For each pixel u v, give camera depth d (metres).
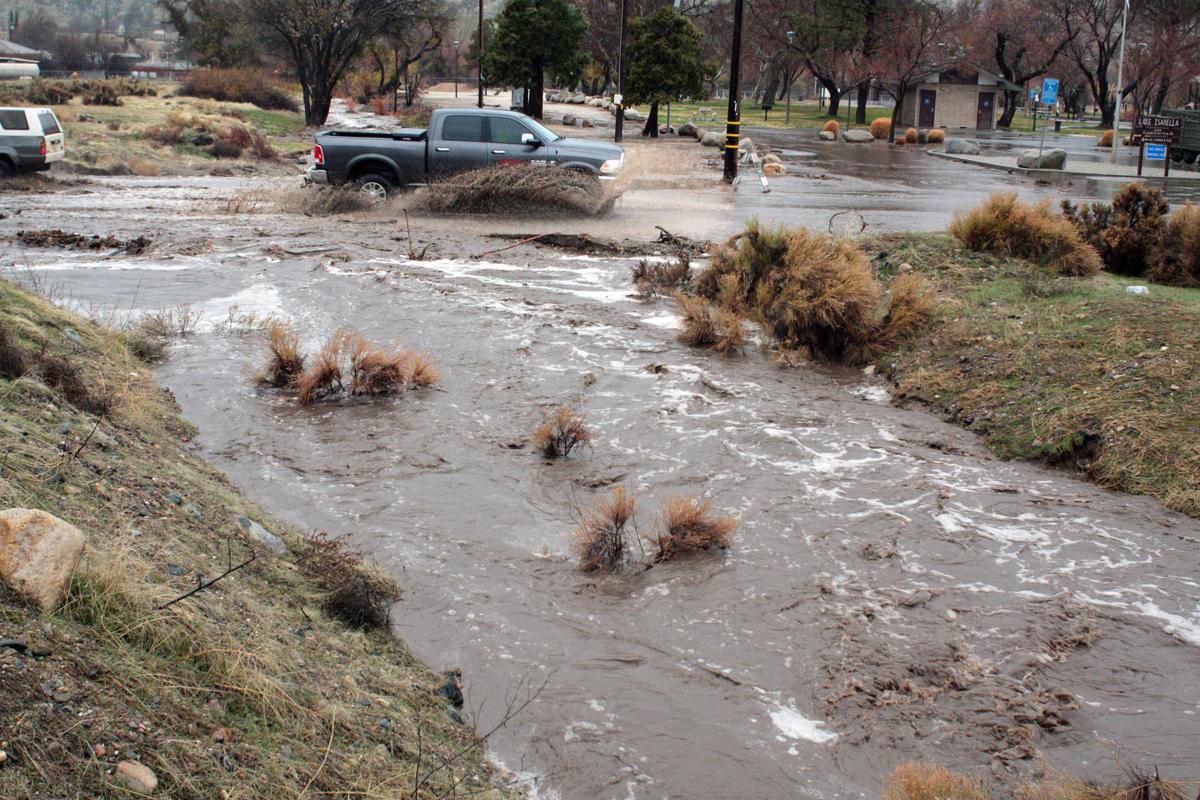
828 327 11.07
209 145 38.38
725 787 4.33
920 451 8.32
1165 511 7.20
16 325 8.30
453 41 123.56
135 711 3.63
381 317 11.82
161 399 8.72
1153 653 5.39
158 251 15.20
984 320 10.73
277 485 7.33
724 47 93.25
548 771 4.42
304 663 4.59
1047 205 13.70
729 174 27.66
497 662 5.21
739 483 7.54
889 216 20.70
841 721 4.79
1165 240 13.15
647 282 13.59
